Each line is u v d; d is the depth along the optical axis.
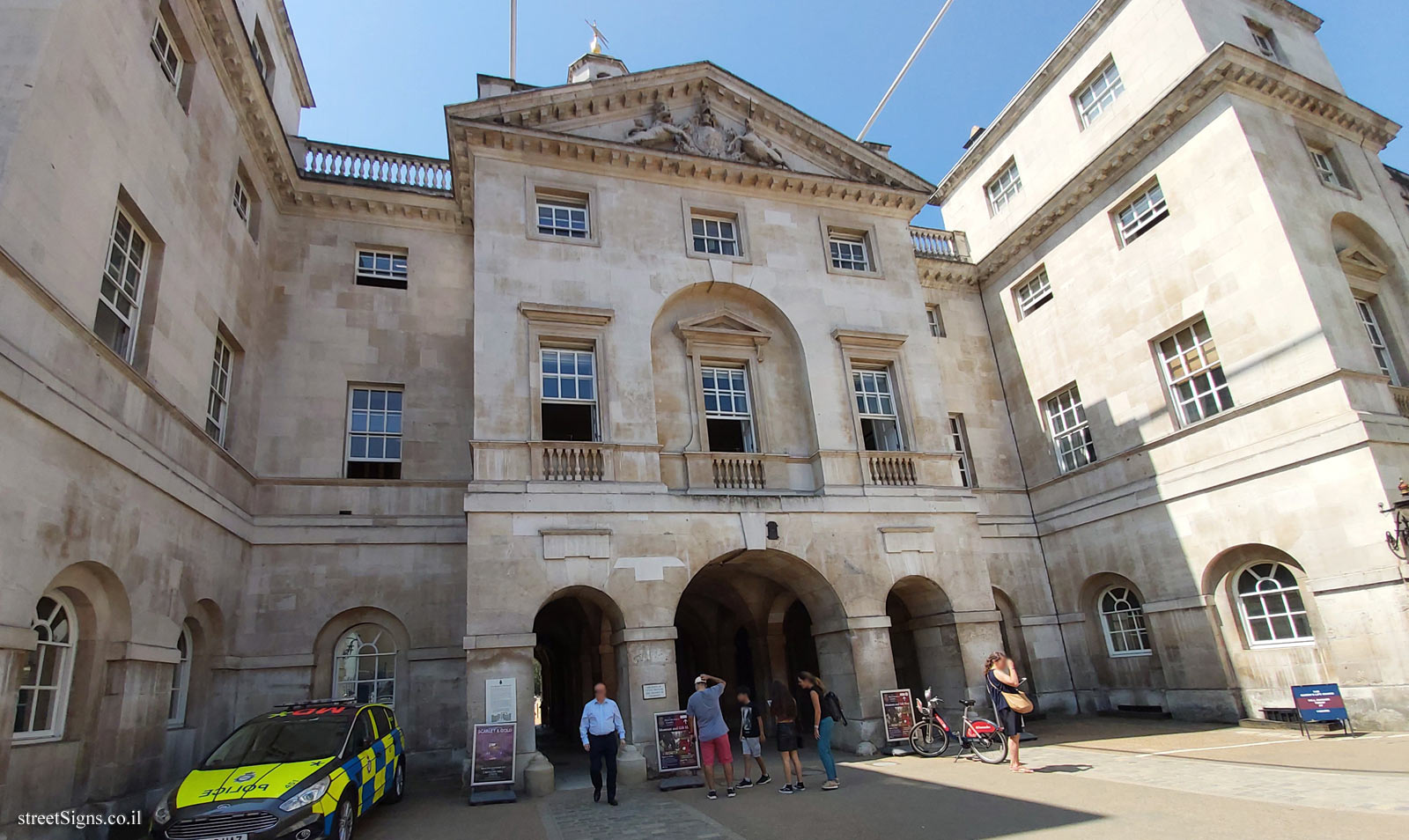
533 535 14.52
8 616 8.57
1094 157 21.06
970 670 16.52
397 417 18.67
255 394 17.28
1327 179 18.92
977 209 26.70
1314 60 20.86
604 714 11.98
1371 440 14.70
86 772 10.43
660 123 19.16
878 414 18.81
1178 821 8.20
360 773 10.32
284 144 18.30
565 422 17.92
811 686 12.20
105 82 11.24
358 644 16.77
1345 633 14.92
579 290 17.00
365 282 19.58
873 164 20.91
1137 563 19.41
